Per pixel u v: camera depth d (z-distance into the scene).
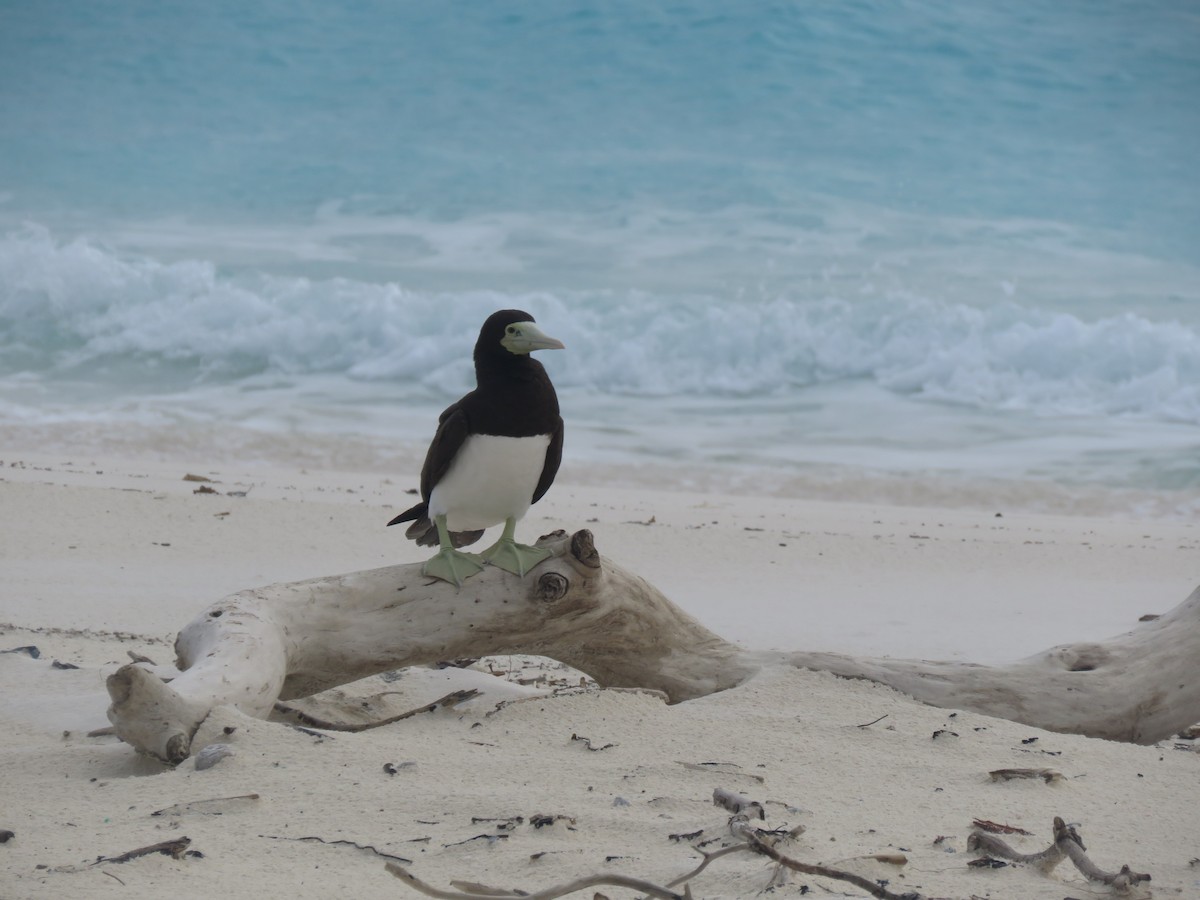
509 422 6.75
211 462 21.05
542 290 31.20
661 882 4.27
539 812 4.96
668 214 39.12
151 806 5.04
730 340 28.38
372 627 6.95
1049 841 4.90
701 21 51.00
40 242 31.34
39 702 7.12
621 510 17.27
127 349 28.11
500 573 7.05
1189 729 7.45
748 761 5.90
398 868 3.80
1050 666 7.14
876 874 4.42
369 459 21.72
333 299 29.47
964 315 29.05
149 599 11.24
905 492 21.08
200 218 39.56
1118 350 27.22
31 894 4.07
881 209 39.78
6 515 14.29
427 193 41.50
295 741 5.76
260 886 4.19
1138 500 20.70
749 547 14.88
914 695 7.00
